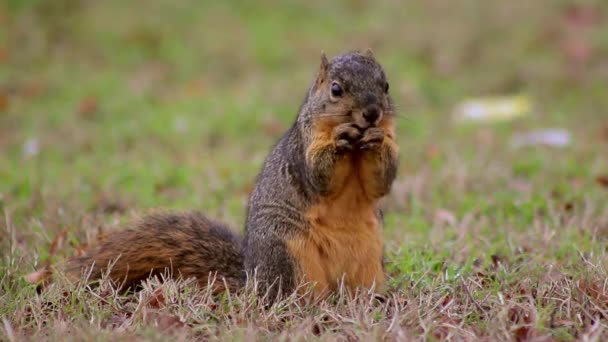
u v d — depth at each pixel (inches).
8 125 717.9
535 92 797.2
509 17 962.1
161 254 363.6
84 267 360.2
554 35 923.4
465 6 995.9
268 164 366.9
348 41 919.0
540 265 369.7
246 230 364.5
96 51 904.3
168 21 971.9
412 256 391.2
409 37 918.4
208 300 329.7
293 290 344.5
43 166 596.1
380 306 322.7
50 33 927.7
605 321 302.7
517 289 340.5
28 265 379.2
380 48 900.0
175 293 330.0
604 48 888.9
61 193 508.4
